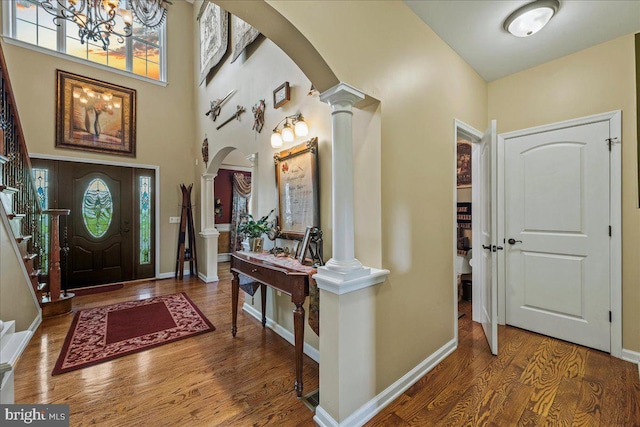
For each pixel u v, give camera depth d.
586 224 2.40
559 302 2.54
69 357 2.31
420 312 2.03
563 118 2.51
